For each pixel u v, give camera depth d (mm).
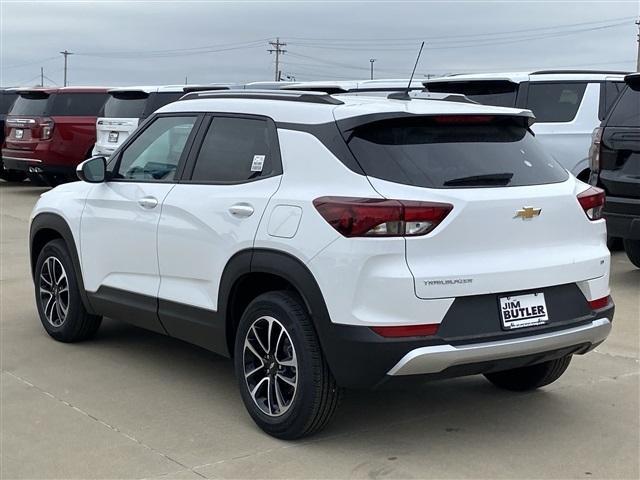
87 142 16359
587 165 10305
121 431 4566
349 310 3973
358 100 4582
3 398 5074
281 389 4434
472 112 4367
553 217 4363
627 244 8680
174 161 5242
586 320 4441
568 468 4137
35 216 6340
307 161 4336
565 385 5414
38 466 4113
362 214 3953
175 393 5188
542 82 10430
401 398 5141
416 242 3959
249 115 4809
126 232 5414
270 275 4426
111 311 5699
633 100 7766
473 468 4121
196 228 4836
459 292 4008
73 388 5266
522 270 4180
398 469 4102
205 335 4887
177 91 14758
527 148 4633
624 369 5738
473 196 4090
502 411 4926
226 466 4117
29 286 8281
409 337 3928
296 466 4121
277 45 58469
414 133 4285
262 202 4438
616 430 4637
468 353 3982
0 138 18891
